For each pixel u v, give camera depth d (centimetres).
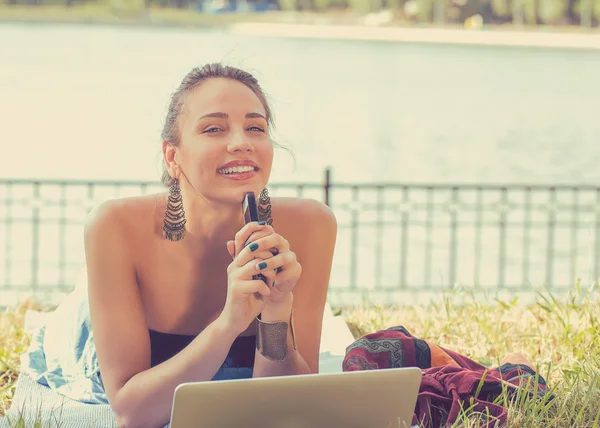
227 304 256
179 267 285
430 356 337
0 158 1464
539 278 825
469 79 3231
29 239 927
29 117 1981
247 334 299
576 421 313
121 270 278
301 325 299
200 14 7581
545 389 339
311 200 304
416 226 1055
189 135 264
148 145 1622
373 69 3425
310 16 7812
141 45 4056
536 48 4884
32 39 4284
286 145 291
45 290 674
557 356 451
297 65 3406
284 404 235
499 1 7588
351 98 2542
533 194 1249
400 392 245
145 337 281
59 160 1453
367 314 552
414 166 1511
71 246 903
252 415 234
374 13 8144
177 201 279
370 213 1099
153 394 264
